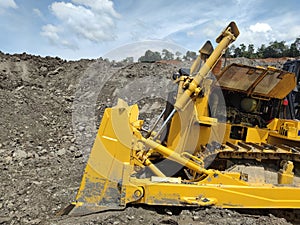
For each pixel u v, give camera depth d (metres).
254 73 3.90
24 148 6.96
